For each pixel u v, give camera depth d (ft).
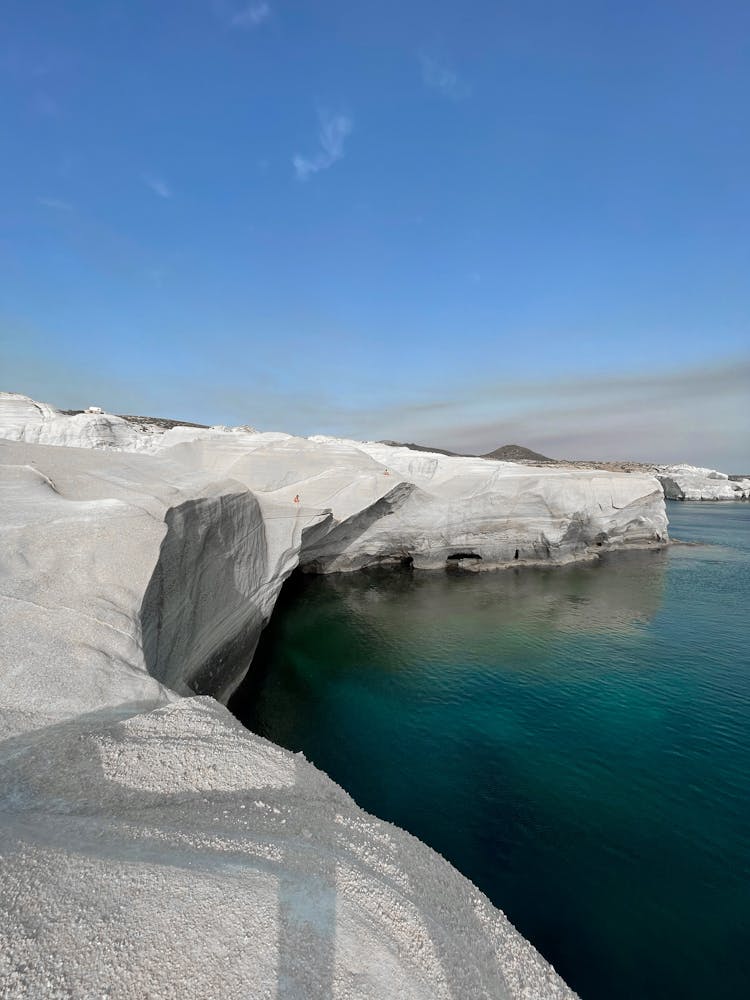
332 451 103.55
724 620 76.54
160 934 10.05
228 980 9.46
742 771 38.52
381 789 36.09
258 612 56.18
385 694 50.88
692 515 245.24
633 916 26.48
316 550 100.94
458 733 43.60
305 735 43.01
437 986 10.94
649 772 38.29
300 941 10.82
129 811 14.35
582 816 33.58
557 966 23.89
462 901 14.44
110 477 42.24
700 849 30.91
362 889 13.09
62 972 8.73
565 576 106.32
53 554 26.18
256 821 15.21
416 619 75.46
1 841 11.84
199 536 38.70
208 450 100.12
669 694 51.29
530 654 62.13
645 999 22.61
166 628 31.48
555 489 115.55
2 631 21.02
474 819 33.19
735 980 23.44
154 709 19.70
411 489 101.19
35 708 18.21
